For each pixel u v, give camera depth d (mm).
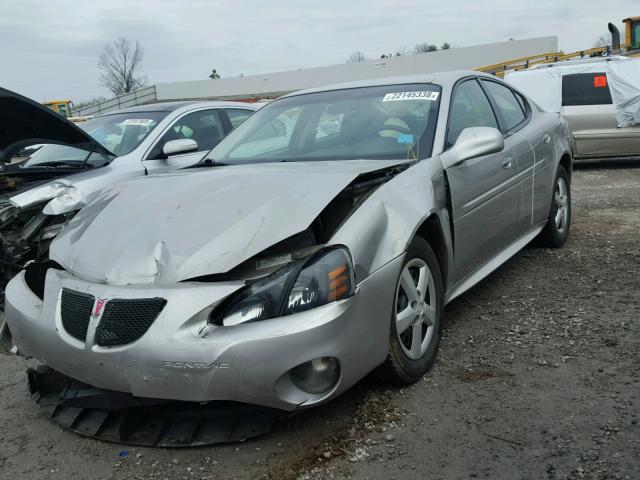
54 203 4496
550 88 10898
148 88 45344
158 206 2980
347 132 3824
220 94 45688
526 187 4602
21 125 4953
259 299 2438
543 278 4727
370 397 2986
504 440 2570
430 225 3252
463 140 3537
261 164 3633
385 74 41750
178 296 2457
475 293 4504
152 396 2455
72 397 2701
